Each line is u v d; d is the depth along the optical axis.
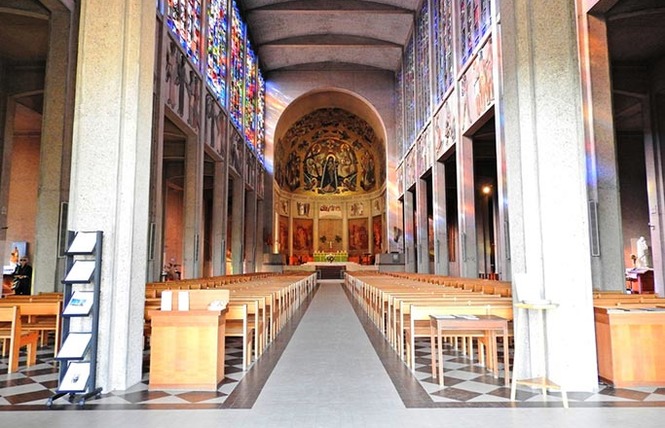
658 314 5.08
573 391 4.89
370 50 28.20
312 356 6.79
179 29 13.74
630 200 16.17
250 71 26.08
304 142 37.72
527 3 5.45
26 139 15.54
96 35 5.43
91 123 5.32
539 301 4.79
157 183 11.84
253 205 26.83
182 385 5.02
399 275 19.67
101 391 4.86
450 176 22.89
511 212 5.63
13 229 15.02
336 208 37.62
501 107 12.38
